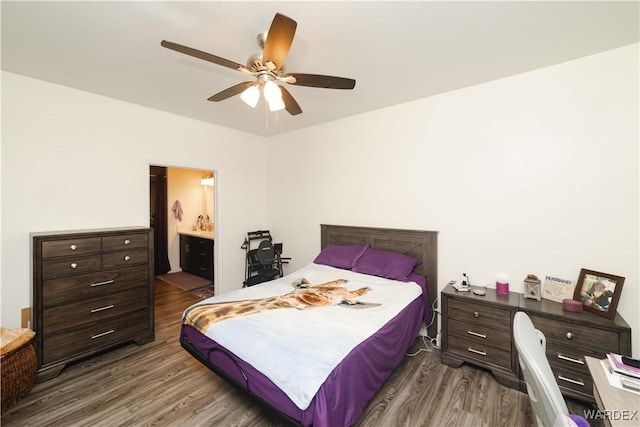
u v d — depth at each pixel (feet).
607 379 3.80
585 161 7.30
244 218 14.67
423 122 10.02
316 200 13.46
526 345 3.33
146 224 10.90
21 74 8.16
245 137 14.62
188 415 6.33
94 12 5.45
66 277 7.99
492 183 8.70
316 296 7.93
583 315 6.56
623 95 6.82
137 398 6.89
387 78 8.38
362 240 11.66
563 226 7.63
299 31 6.04
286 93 6.77
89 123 9.50
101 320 8.66
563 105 7.55
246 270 14.75
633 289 6.76
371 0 5.10
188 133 12.23
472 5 5.27
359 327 6.00
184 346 7.14
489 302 7.57
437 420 6.09
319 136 13.20
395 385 7.30
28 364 6.81
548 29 6.04
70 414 6.35
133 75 8.21
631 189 6.79
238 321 6.37
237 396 6.98
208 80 8.54
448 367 8.16
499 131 8.53
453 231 9.50
